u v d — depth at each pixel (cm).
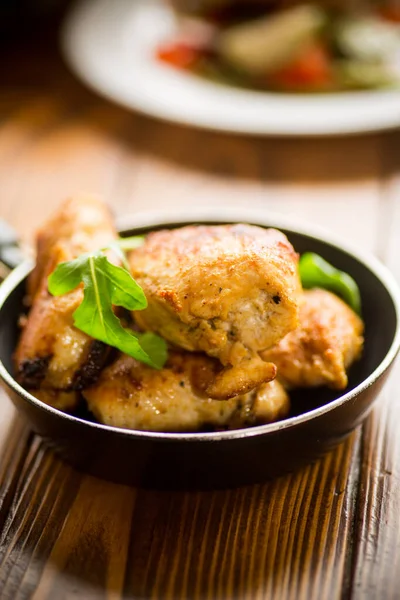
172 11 89
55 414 40
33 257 52
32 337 44
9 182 69
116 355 45
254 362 42
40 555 41
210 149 73
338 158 71
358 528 41
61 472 44
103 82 77
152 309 43
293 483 43
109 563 40
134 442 40
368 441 45
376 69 82
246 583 39
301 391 46
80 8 96
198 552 41
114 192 67
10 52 94
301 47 81
